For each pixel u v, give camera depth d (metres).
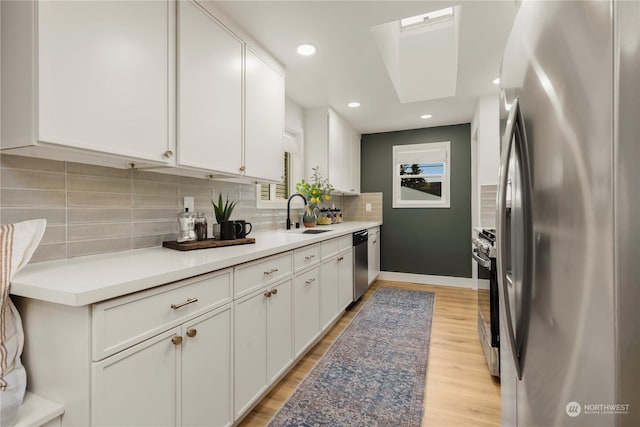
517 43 0.89
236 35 1.81
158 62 1.33
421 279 4.36
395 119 3.91
